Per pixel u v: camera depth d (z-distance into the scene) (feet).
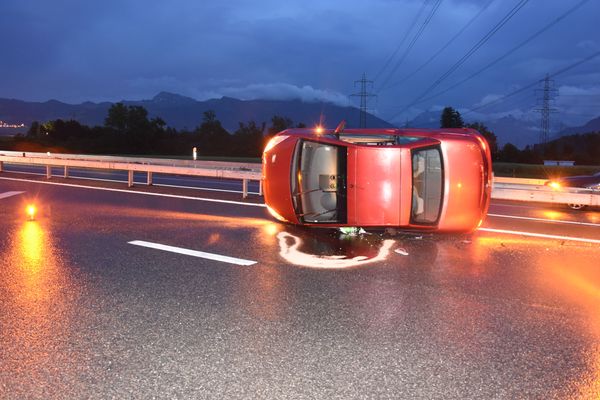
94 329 13.73
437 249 25.57
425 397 10.41
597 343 13.37
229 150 358.64
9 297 16.44
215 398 10.21
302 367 11.65
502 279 19.93
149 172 56.95
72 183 58.08
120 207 38.96
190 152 350.64
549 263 22.95
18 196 44.88
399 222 26.48
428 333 13.88
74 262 21.26
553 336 13.82
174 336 13.33
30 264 20.81
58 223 31.14
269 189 30.48
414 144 26.53
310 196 29.86
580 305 16.65
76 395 10.24
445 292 17.90
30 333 13.38
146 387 10.59
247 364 11.74
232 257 22.70
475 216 26.53
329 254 23.76
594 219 39.96
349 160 26.78
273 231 29.50
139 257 22.36
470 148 26.53
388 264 22.03
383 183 26.35
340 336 13.55
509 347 13.01
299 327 14.14
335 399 10.26
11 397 10.13
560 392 10.71
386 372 11.48
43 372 11.19
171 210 37.86
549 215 42.22
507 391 10.71
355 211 26.71
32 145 295.48
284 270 20.57
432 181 27.73
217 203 42.60
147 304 15.92
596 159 270.05
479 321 14.92
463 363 12.03
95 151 317.83
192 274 19.63
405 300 16.84
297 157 29.12
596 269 21.88
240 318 14.78
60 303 15.89
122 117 352.08
